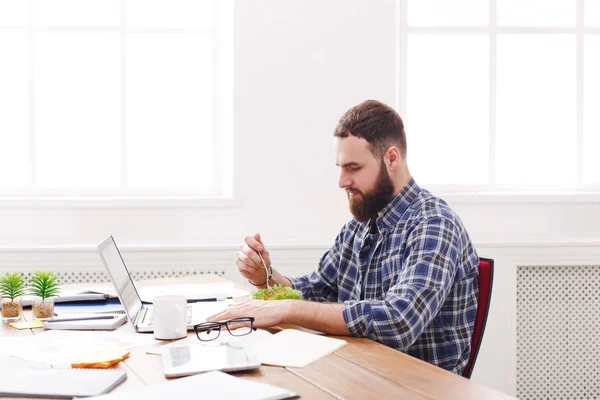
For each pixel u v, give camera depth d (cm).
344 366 120
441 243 154
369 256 173
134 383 109
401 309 143
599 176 338
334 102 309
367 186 166
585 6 334
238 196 308
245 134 307
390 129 167
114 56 320
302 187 310
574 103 334
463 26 328
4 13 314
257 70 306
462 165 333
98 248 153
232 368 115
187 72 324
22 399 101
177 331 141
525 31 330
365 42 310
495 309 309
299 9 307
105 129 322
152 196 324
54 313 168
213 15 324
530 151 335
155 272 299
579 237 320
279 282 191
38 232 302
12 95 316
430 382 111
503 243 307
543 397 315
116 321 157
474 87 331
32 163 317
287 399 101
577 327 315
